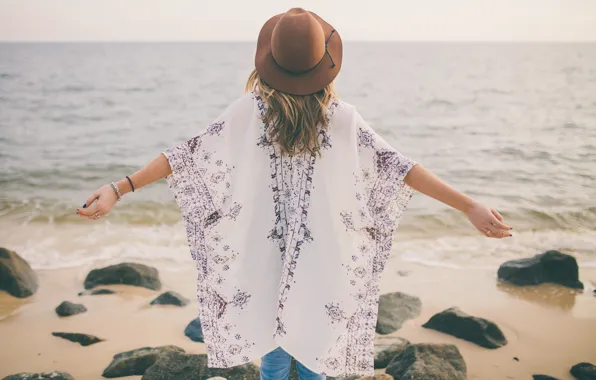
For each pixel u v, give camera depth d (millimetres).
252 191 2090
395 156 2031
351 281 2113
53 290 5082
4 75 36844
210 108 24359
